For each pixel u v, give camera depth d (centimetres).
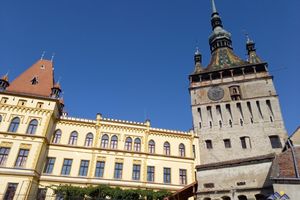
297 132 3284
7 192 3456
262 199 2947
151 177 4419
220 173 3369
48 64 5356
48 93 4634
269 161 3073
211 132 4928
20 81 4706
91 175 4125
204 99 5391
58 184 3941
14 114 4078
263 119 4681
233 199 3100
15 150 3794
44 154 4094
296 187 2175
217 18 7056
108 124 4694
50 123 4253
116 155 4434
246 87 5153
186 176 4562
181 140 4950
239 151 4506
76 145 4341
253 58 5578
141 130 4831
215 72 5622
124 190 3434
